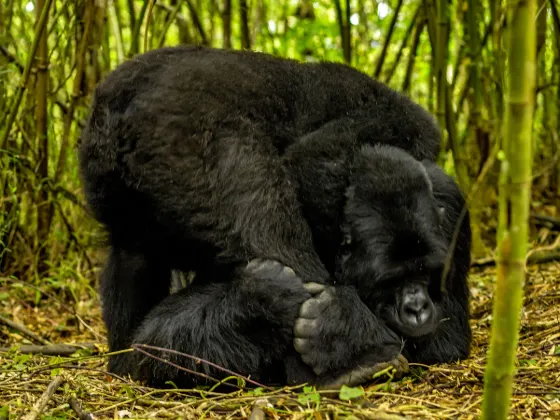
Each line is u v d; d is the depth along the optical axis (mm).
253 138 6047
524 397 5184
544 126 12242
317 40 14180
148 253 6582
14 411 5199
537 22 9320
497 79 10141
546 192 12477
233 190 5855
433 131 6855
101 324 9320
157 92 6000
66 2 9469
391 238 5688
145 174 5941
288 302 5699
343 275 6023
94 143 6277
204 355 5777
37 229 10305
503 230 3859
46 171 10055
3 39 10062
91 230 10219
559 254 9961
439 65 9242
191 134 5875
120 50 10984
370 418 4715
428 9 9609
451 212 6484
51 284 9961
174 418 5020
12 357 6605
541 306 8016
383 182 5809
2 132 9914
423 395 5426
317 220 6086
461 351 6473
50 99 10477
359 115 6508
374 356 5750
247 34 10820
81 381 5867
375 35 15031
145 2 9219
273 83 6461
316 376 5699
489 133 11391
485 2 12273
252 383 5855
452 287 6496
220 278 6129
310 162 6086
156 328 5984
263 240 5879
